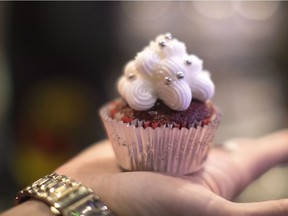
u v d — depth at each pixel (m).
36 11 0.39
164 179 0.19
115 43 0.43
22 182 0.38
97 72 0.42
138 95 0.21
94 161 0.23
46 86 0.41
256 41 0.53
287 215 0.16
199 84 0.21
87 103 0.41
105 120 0.21
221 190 0.21
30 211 0.18
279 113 0.46
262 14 0.54
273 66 0.52
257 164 0.25
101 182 0.19
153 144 0.20
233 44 0.53
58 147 0.39
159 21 0.54
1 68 0.42
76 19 0.40
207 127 0.21
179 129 0.20
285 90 0.50
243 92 0.49
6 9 0.40
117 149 0.22
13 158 0.40
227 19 0.56
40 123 0.40
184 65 0.21
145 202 0.18
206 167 0.23
